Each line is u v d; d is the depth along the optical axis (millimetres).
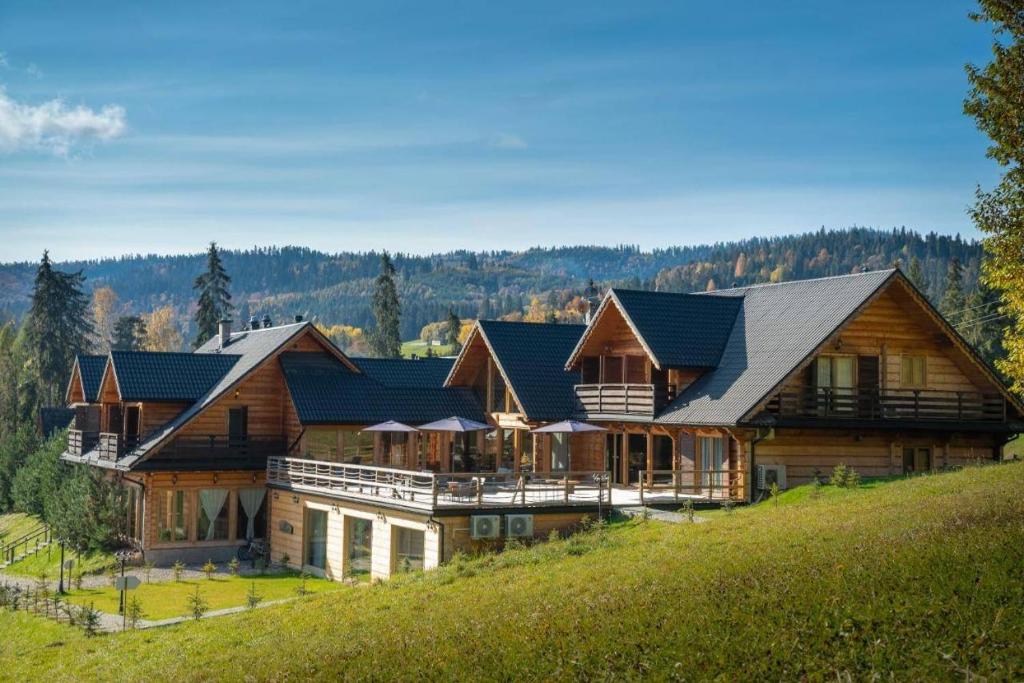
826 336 35438
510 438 45688
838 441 36969
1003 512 21453
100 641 28859
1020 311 31938
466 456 46344
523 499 33500
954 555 18344
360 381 47344
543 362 43906
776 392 34812
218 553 44438
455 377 48094
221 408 45531
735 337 39719
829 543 21781
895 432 37750
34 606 35594
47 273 89562
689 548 24969
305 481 41594
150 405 46562
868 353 37688
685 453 38125
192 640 26438
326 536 39531
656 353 37875
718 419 35094
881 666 14859
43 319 89188
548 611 20594
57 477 54594
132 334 110875
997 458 40094
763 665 15562
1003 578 16922
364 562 37312
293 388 45625
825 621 16422
